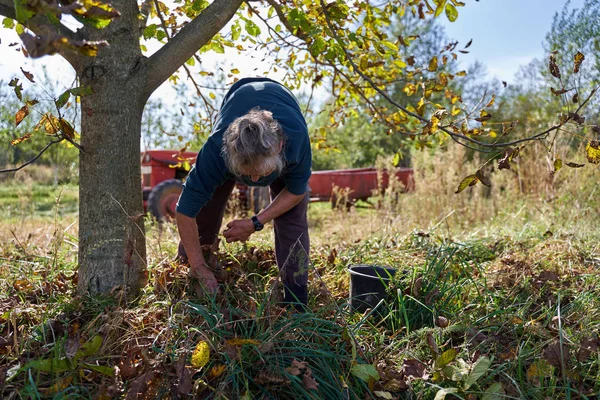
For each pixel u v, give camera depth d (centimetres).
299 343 238
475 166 824
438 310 290
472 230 607
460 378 220
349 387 226
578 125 259
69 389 201
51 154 1373
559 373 236
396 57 384
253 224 274
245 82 307
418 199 788
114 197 280
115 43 276
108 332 239
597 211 649
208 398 207
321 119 1950
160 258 365
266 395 217
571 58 698
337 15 313
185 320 251
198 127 450
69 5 150
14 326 234
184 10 377
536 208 691
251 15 407
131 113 283
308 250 304
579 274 359
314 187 1157
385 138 1911
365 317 278
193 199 263
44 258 369
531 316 297
